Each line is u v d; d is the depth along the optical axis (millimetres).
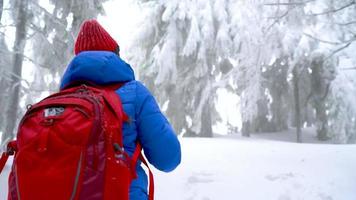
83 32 1973
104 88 1766
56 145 1416
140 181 1688
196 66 24781
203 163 9125
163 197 6289
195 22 23531
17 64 11203
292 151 10945
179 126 27281
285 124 31938
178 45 24922
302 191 6285
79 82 1787
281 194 6172
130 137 1692
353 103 23453
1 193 5852
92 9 12516
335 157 9031
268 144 14586
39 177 1383
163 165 1796
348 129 23734
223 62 27391
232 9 23922
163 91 27266
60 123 1457
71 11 12453
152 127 1738
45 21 12242
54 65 13164
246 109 23078
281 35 21062
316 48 23750
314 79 26500
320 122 28172
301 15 10328
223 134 28953
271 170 7895
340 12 11938
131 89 1775
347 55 21984
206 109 25516
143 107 1755
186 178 7391
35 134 1454
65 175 1384
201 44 24203
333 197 5949
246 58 21875
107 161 1462
